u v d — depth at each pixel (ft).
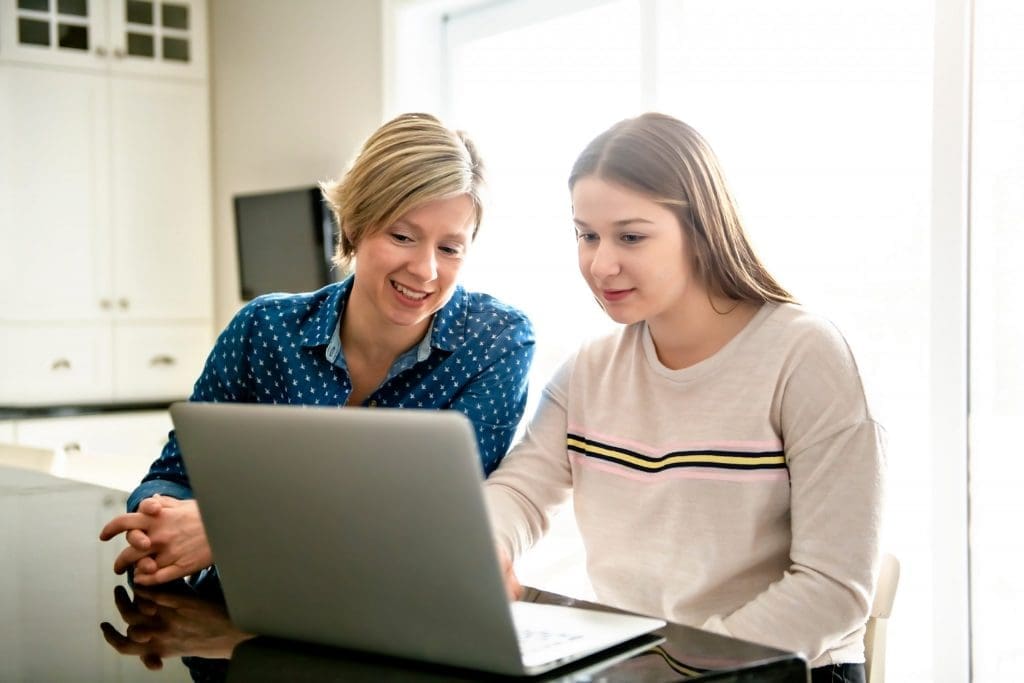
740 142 10.06
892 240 8.89
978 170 8.16
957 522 8.20
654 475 4.79
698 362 4.81
